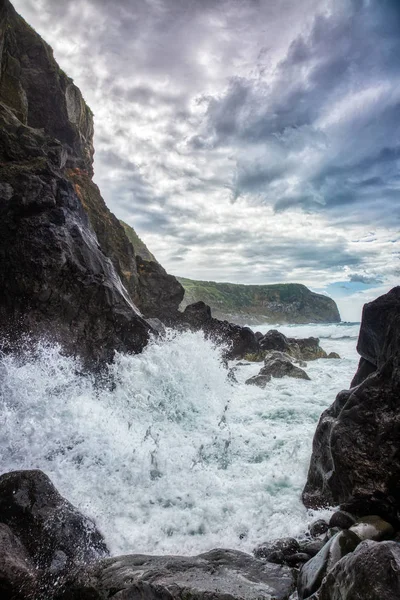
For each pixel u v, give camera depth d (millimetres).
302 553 4090
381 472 4383
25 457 6484
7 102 17016
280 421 8930
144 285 26094
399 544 2742
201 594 3225
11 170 11492
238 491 5742
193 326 22047
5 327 10141
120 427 7984
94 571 3848
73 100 25922
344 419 4898
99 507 5309
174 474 6223
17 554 3879
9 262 10531
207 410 9789
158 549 4555
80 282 11320
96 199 25094
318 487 5516
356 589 2557
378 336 5648
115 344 11531
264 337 24875
